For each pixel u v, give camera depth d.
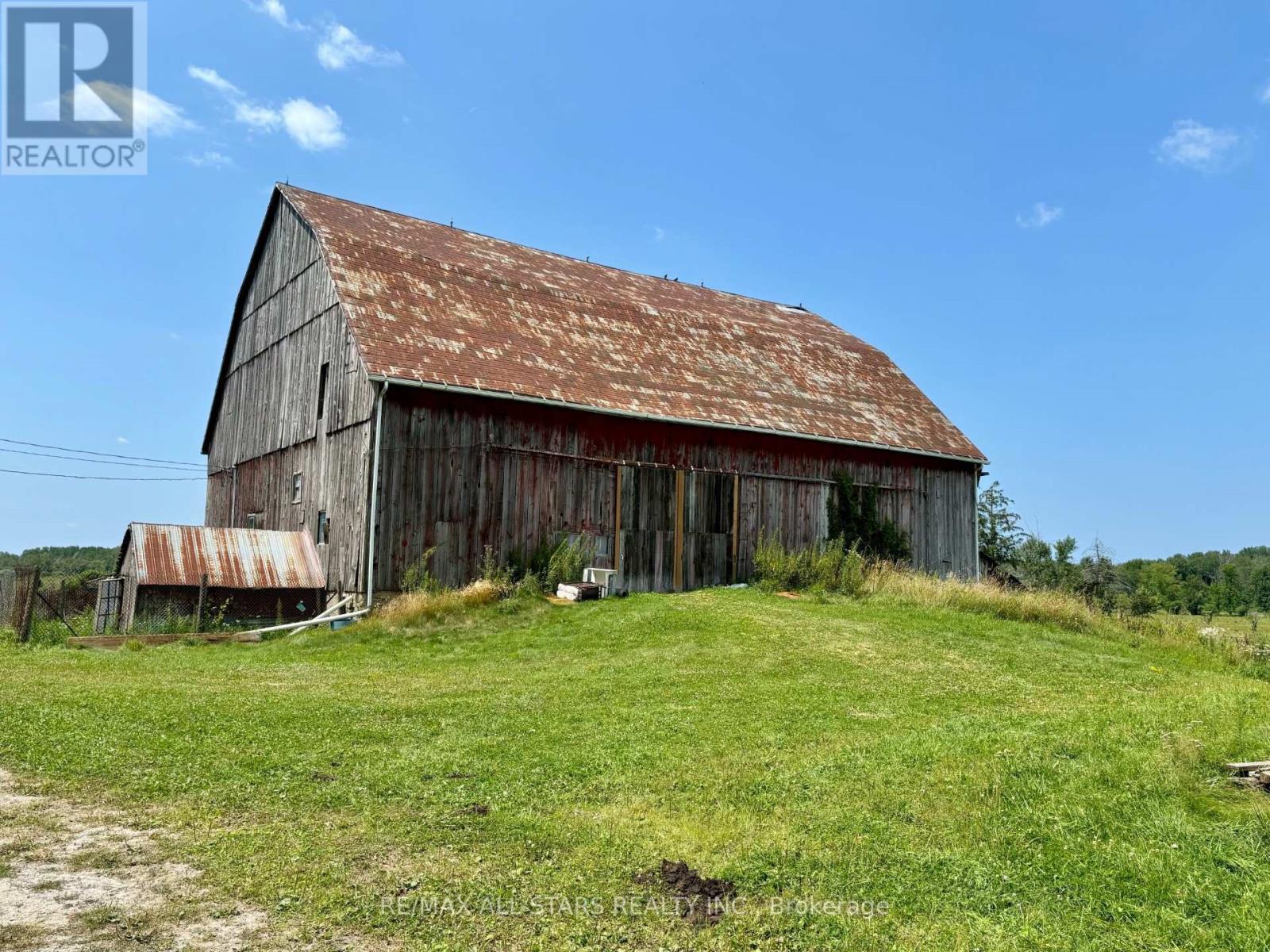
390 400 19.36
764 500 24.83
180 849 5.87
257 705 10.41
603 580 20.39
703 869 5.86
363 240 23.44
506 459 20.70
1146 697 12.14
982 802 6.99
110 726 8.97
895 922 5.21
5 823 6.22
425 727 9.58
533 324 23.59
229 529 21.59
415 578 19.19
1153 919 5.21
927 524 28.39
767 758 8.38
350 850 5.97
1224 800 7.15
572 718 10.08
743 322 30.41
